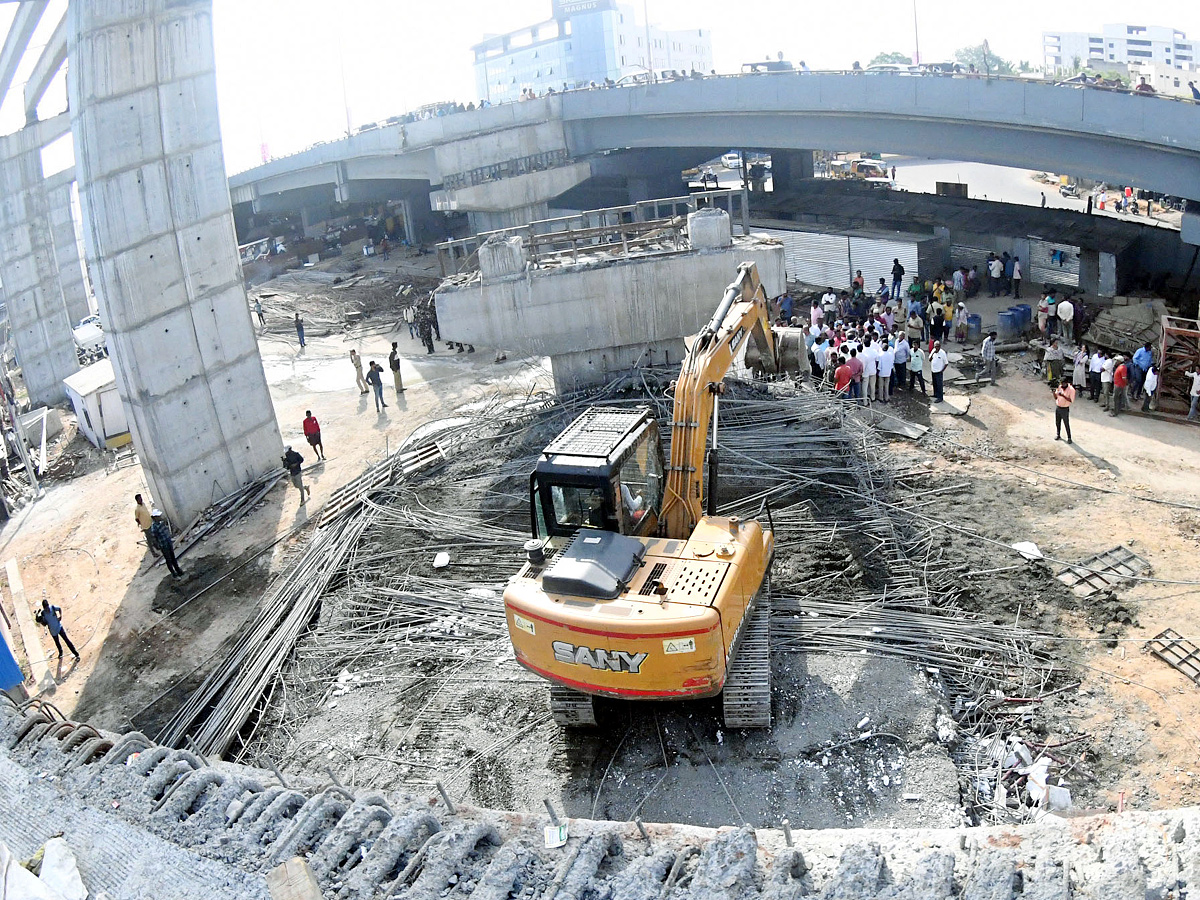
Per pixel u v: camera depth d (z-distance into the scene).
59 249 49.31
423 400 30.47
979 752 13.09
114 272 21.91
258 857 7.61
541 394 27.56
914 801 12.12
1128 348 26.23
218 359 24.39
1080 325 28.14
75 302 50.03
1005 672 14.51
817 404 23.09
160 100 22.17
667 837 7.65
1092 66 81.62
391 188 69.75
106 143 21.28
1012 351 28.25
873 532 18.41
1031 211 36.16
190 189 23.19
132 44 21.30
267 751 14.96
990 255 34.50
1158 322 26.53
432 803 8.48
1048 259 34.41
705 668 11.95
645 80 48.50
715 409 14.98
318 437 26.06
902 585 16.80
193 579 21.33
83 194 21.80
